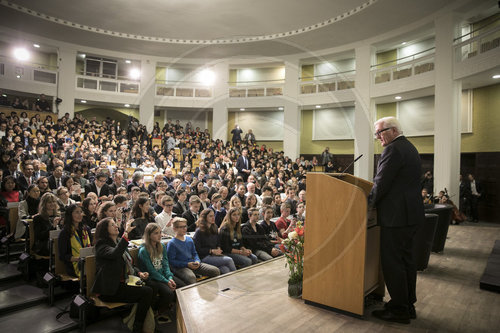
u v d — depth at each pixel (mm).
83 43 13438
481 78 8812
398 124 2070
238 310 2000
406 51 11875
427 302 2275
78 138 10172
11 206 4520
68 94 13406
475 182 9094
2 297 3412
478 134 9711
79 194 5207
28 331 2900
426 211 3797
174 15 11391
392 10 9859
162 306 3090
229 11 10922
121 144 9797
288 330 1755
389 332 1779
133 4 10812
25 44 12992
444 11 9438
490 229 6488
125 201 4129
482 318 1995
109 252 2865
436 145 9383
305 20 11094
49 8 11164
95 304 2912
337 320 1896
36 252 3754
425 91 10398
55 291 3604
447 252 4035
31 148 8328
